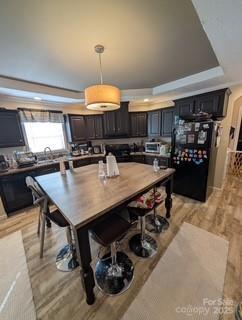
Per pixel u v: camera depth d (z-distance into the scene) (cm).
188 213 251
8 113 300
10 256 178
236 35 132
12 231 227
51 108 397
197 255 168
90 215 108
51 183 186
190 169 294
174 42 169
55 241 201
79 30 145
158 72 255
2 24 131
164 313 117
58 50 178
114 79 279
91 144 486
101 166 216
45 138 399
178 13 127
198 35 157
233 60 183
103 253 175
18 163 302
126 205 143
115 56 197
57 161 354
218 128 296
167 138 438
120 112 435
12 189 278
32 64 207
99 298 129
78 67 224
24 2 110
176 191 323
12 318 119
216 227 214
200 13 108
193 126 279
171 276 146
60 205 126
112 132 453
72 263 163
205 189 281
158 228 212
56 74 244
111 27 143
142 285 138
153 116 436
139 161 451
